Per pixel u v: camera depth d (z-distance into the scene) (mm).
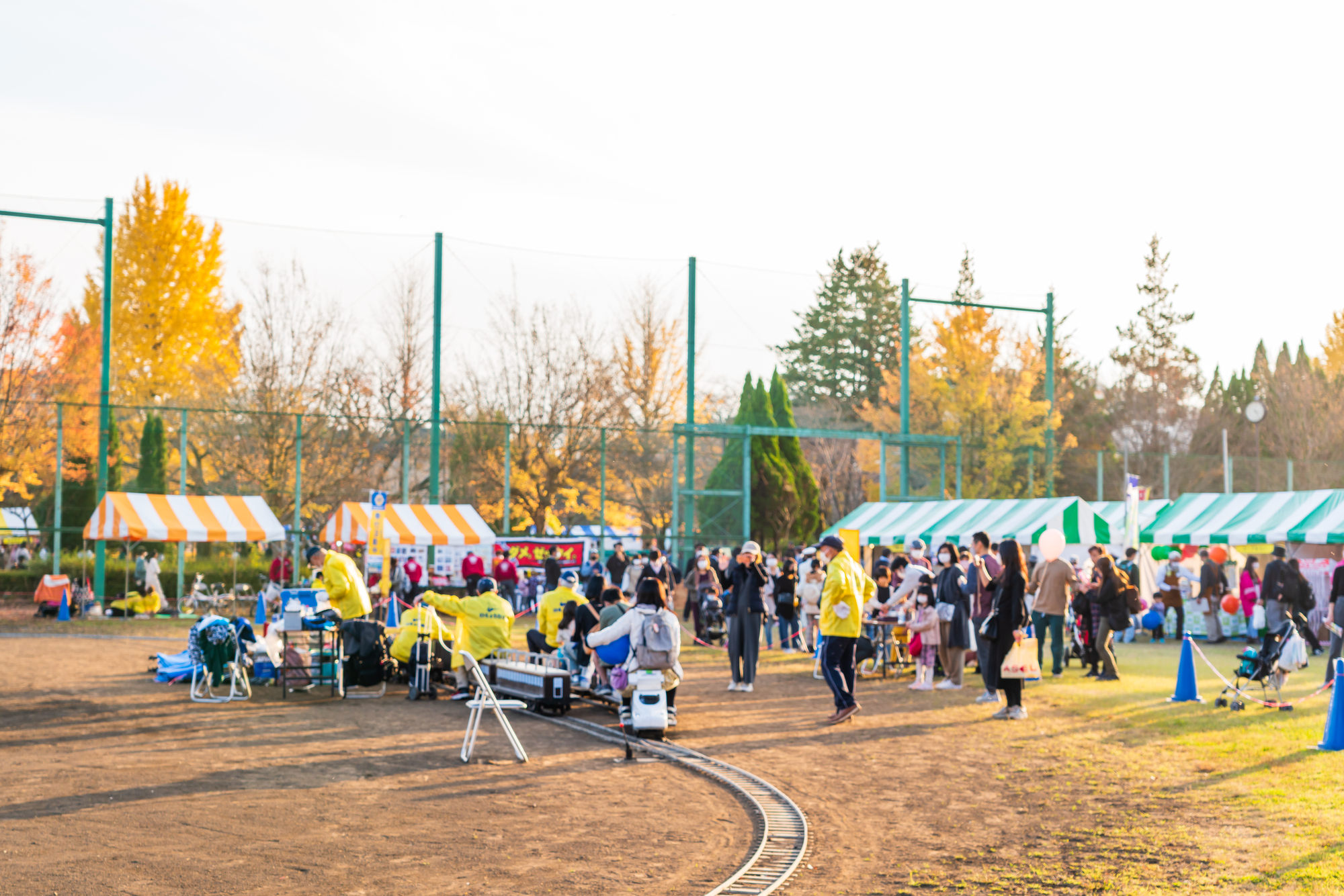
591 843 7305
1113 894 6258
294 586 26531
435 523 28953
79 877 6234
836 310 69438
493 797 8656
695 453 37500
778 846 7320
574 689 14055
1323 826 7680
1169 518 26688
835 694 12703
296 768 9609
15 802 8094
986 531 25953
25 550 34438
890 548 30812
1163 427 69750
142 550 31953
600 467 36375
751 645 15508
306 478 36406
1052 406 44594
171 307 47469
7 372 40812
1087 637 17516
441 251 34469
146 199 47469
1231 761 10195
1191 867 6781
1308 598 21203
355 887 6199
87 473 32656
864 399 65188
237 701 13938
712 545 36906
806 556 22031
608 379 46125
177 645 21203
